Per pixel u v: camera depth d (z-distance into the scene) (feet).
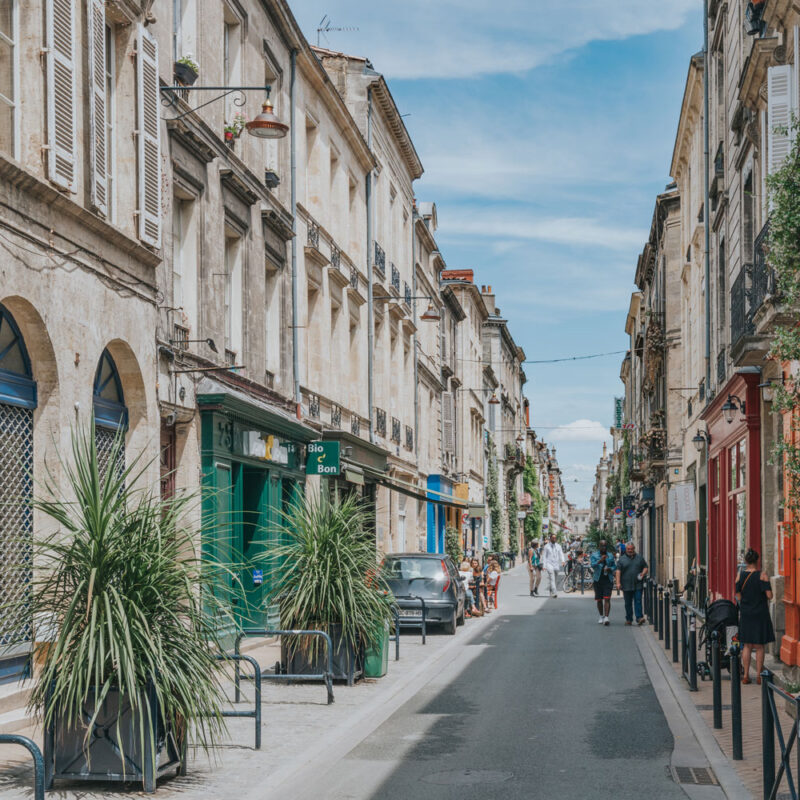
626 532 212.84
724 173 74.38
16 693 34.30
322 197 83.35
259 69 66.80
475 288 186.39
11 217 34.99
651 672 51.34
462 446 178.29
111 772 25.79
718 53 78.28
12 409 36.60
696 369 98.89
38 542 25.76
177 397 50.93
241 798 25.59
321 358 81.82
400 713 39.58
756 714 37.96
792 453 31.86
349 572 45.24
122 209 45.75
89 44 41.65
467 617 88.22
